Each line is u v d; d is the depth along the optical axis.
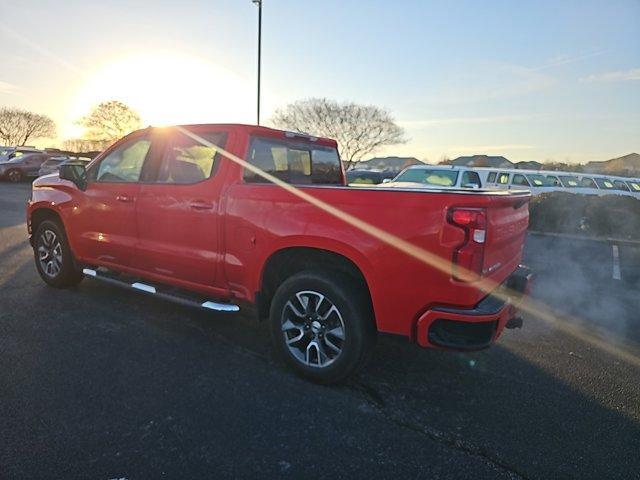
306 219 3.36
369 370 3.75
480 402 3.32
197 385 3.37
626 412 3.26
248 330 4.45
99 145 55.44
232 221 3.74
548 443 2.86
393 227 3.03
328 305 3.35
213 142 3.99
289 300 3.50
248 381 3.46
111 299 5.16
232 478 2.44
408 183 12.34
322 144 5.13
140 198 4.34
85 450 2.60
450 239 2.86
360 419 3.03
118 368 3.57
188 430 2.83
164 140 4.32
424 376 3.69
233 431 2.84
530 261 8.70
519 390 3.53
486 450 2.77
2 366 3.53
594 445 2.86
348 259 3.29
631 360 4.18
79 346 3.94
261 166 4.12
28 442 2.65
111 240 4.63
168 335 4.25
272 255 3.59
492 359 4.09
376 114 37.19
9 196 17.61
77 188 4.95
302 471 2.52
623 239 10.85
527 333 4.82
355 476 2.50
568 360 4.13
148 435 2.76
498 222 3.05
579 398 3.44
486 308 2.96
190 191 3.99
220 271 3.88
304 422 2.97
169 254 4.16
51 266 5.43
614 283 7.15
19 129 72.38
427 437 2.87
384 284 3.08
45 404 3.04
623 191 16.03
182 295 4.20
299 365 3.50
